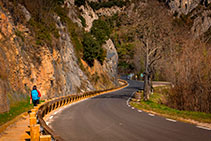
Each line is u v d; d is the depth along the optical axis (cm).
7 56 1812
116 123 1088
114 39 9325
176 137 772
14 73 1841
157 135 808
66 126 1023
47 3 3600
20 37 2331
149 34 2772
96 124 1066
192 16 3841
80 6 6988
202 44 2886
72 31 4978
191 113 1705
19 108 1440
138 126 1002
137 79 10519
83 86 4109
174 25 3142
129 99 2970
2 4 2225
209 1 3884
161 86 5834
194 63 2716
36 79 2381
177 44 2970
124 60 11206
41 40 2777
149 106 2156
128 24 2900
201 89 2538
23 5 2917
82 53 5012
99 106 2002
